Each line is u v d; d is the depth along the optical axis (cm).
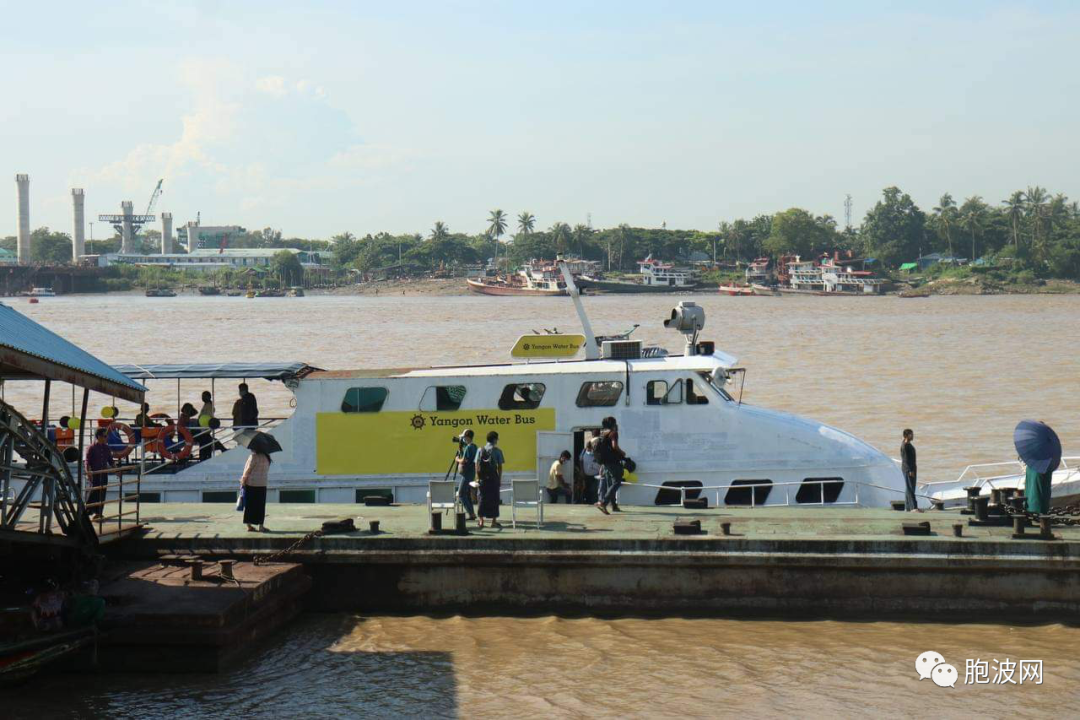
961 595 2377
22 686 2009
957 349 10988
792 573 2409
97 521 2538
